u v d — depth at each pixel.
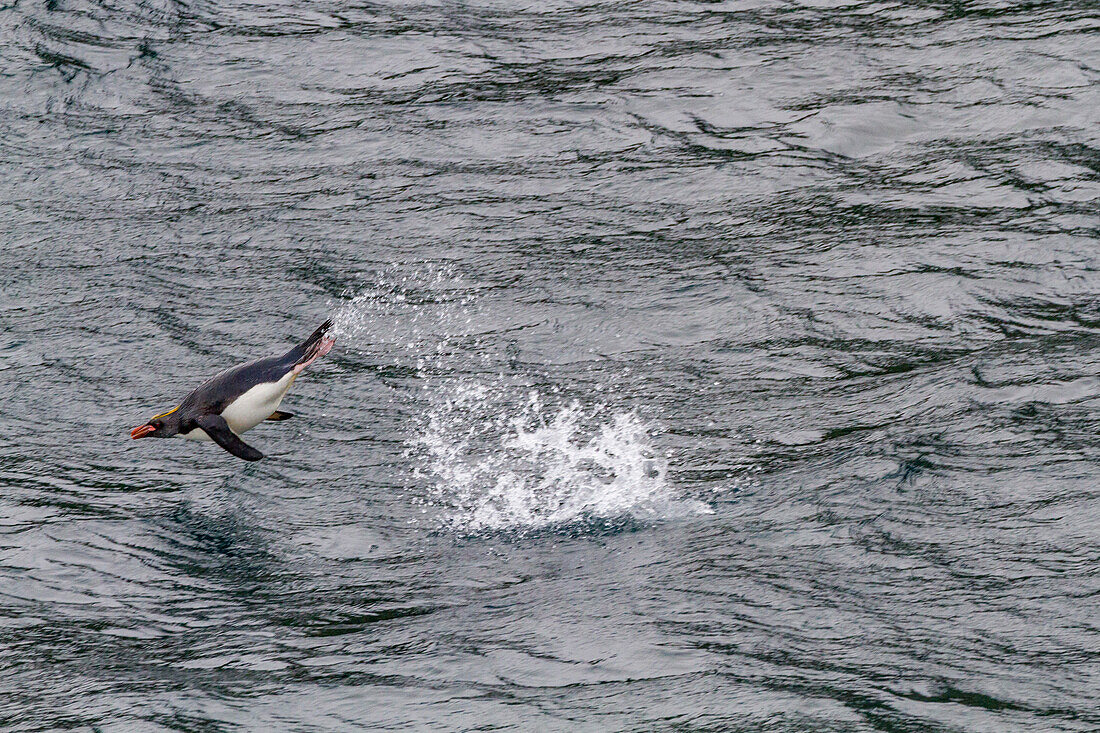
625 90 27.55
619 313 20.50
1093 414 15.91
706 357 19.25
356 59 29.48
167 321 21.09
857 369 18.53
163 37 30.69
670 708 10.83
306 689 11.62
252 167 26.05
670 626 12.24
